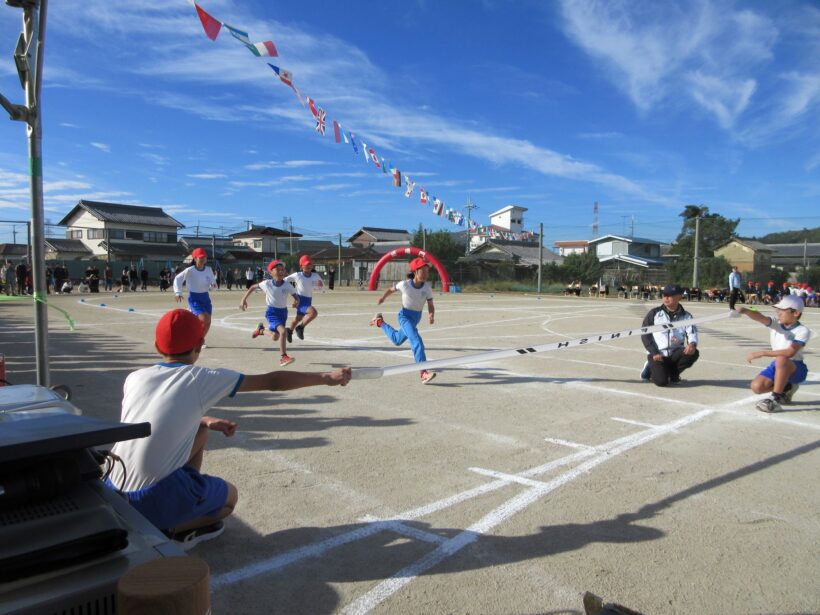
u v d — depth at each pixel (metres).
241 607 2.64
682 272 47.09
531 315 19.25
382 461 4.62
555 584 2.87
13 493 1.68
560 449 4.98
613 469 4.49
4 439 1.66
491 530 3.44
